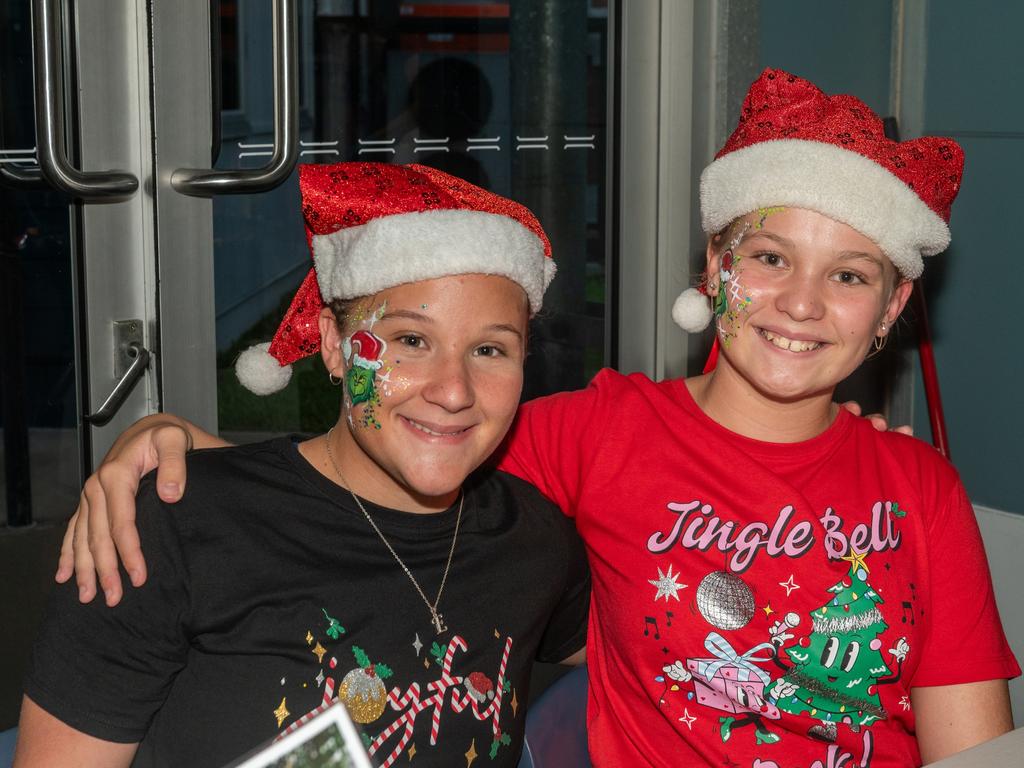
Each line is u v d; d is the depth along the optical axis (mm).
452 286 1085
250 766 711
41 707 1049
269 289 2031
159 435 1168
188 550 1085
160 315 1906
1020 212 2387
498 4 2219
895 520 1318
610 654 1380
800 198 1243
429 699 1112
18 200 1817
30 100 1801
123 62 1831
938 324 2578
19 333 1857
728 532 1314
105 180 1772
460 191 1130
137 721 1067
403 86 2160
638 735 1327
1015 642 2311
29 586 1940
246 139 1974
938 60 2545
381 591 1124
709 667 1294
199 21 1868
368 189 1096
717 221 1344
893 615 1283
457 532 1188
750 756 1286
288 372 1290
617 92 2412
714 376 1403
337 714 729
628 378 1468
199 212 1921
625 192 2455
